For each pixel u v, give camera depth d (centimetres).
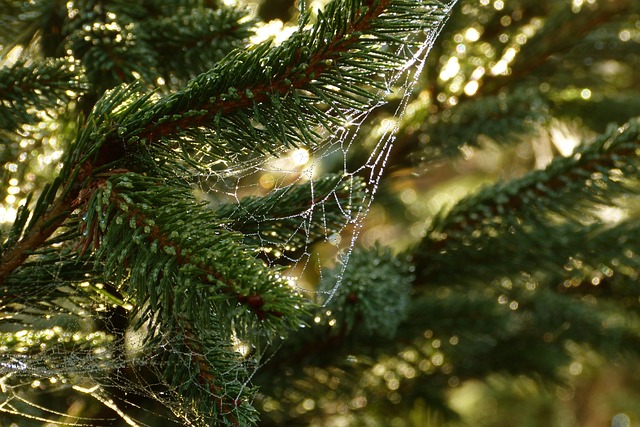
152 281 67
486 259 90
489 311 97
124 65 81
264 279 65
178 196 68
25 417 83
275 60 68
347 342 91
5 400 79
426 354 99
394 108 94
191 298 66
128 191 68
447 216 89
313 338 91
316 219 78
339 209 78
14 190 82
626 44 108
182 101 68
